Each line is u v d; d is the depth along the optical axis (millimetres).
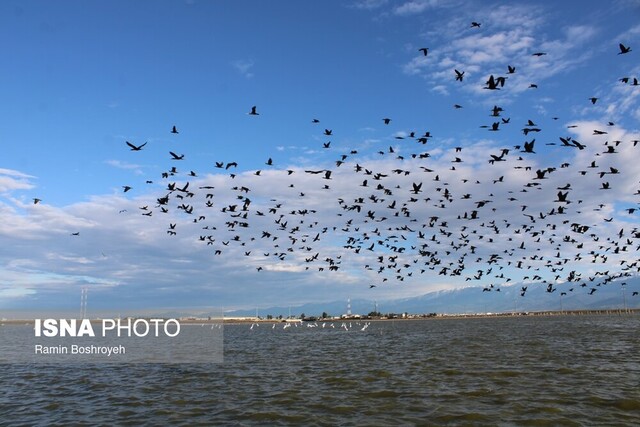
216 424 25875
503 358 52906
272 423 25922
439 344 77812
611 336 89562
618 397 30641
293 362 54469
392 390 34250
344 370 45781
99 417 28078
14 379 43969
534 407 28234
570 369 42938
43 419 27875
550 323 178500
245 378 42125
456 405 29125
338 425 25266
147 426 25703
